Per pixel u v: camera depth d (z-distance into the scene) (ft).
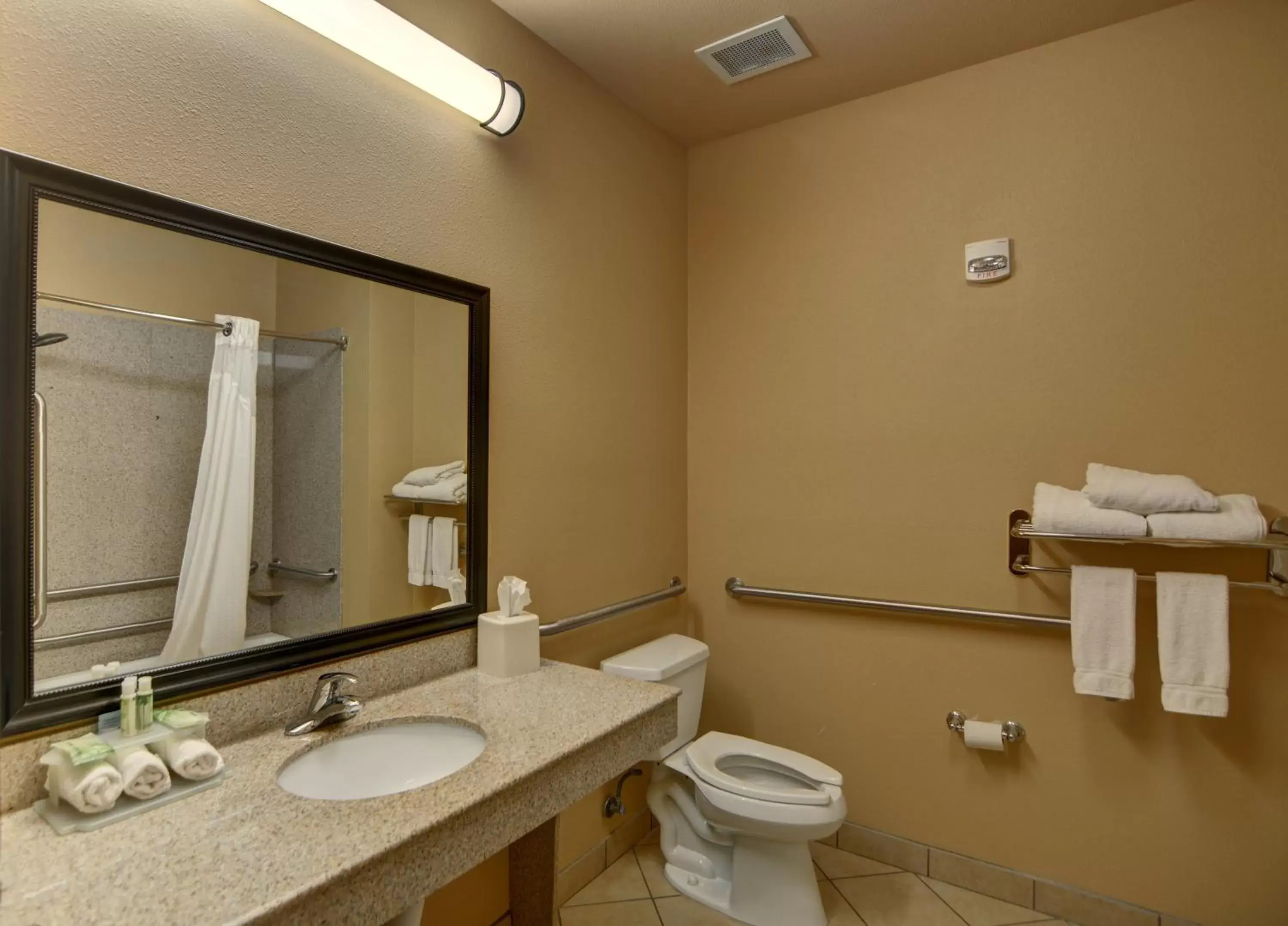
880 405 7.64
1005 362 6.98
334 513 4.78
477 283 5.85
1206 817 6.11
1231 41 6.00
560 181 6.78
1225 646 5.65
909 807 7.44
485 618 5.62
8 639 3.24
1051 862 6.71
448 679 5.41
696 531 8.82
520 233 6.31
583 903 6.78
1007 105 6.95
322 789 4.13
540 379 6.56
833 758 7.90
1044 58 6.77
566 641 6.90
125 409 3.73
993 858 6.98
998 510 7.01
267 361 4.39
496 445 6.08
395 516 5.16
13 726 3.24
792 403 8.20
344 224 4.80
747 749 6.95
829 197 7.95
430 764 4.61
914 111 7.43
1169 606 5.84
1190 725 6.17
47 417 3.42
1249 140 5.95
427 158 5.41
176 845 3.02
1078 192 6.63
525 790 3.88
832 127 7.92
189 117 3.96
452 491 5.58
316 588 4.67
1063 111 6.69
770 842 6.47
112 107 3.64
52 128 3.43
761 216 8.41
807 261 8.10
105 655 3.65
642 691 5.20
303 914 2.74
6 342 3.23
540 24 6.30
